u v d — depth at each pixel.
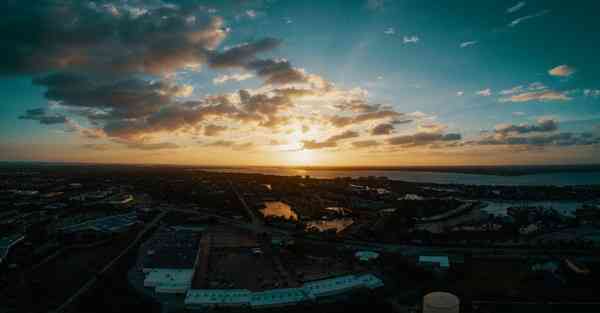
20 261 140.50
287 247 165.00
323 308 102.31
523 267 139.62
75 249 161.00
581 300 107.56
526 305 104.56
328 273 132.75
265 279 125.69
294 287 117.88
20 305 102.25
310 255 156.75
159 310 101.12
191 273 121.94
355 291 114.00
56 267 135.75
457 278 127.00
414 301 107.44
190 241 165.88
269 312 100.50
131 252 156.75
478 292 113.19
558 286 118.62
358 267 139.88
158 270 122.94
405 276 128.88
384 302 104.00
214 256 154.50
